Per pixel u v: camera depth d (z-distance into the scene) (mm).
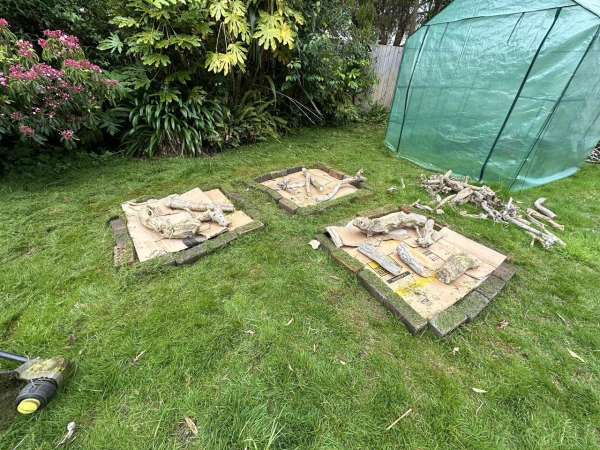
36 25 3064
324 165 3508
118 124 3365
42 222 2078
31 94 2268
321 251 1960
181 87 3809
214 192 2654
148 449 928
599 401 1143
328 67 4977
